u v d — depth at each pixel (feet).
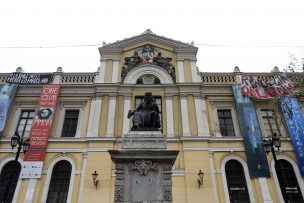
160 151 30.53
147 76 72.49
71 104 68.23
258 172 58.54
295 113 64.69
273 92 67.87
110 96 67.97
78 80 71.67
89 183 56.44
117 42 75.97
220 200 56.08
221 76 72.79
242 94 68.33
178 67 72.84
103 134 62.59
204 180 56.90
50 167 59.21
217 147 61.98
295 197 56.85
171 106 67.00
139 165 30.07
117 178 29.50
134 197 28.55
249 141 61.93
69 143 61.98
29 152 59.88
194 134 62.75
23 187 56.70
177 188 56.34
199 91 68.74
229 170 60.39
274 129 65.87
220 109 68.23
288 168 60.39
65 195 57.06
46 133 62.34
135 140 31.50
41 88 69.72
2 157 60.39
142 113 34.65
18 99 68.33
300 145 61.62
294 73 60.95
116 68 72.43
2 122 63.82
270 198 55.93
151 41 76.84
